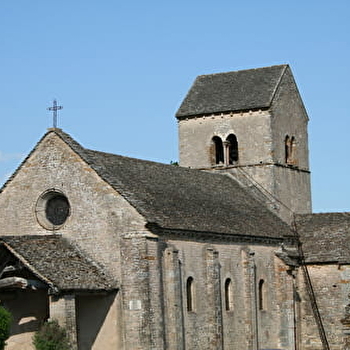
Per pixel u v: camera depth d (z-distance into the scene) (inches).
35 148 2117.4
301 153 2938.0
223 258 2230.6
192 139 2861.7
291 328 2449.6
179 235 2060.8
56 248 1979.6
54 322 1795.0
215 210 2329.0
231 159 2829.7
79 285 1844.2
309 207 2942.9
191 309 2103.8
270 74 2874.0
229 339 2220.7
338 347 2506.2
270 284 2445.9
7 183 2144.4
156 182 2251.5
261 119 2760.8
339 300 2527.1
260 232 2402.8
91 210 2016.5
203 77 2972.4
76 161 2054.6
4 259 1941.4
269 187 2721.5
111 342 1932.8
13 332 1978.3
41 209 2100.1
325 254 2564.0
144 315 1919.3
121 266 1956.2
